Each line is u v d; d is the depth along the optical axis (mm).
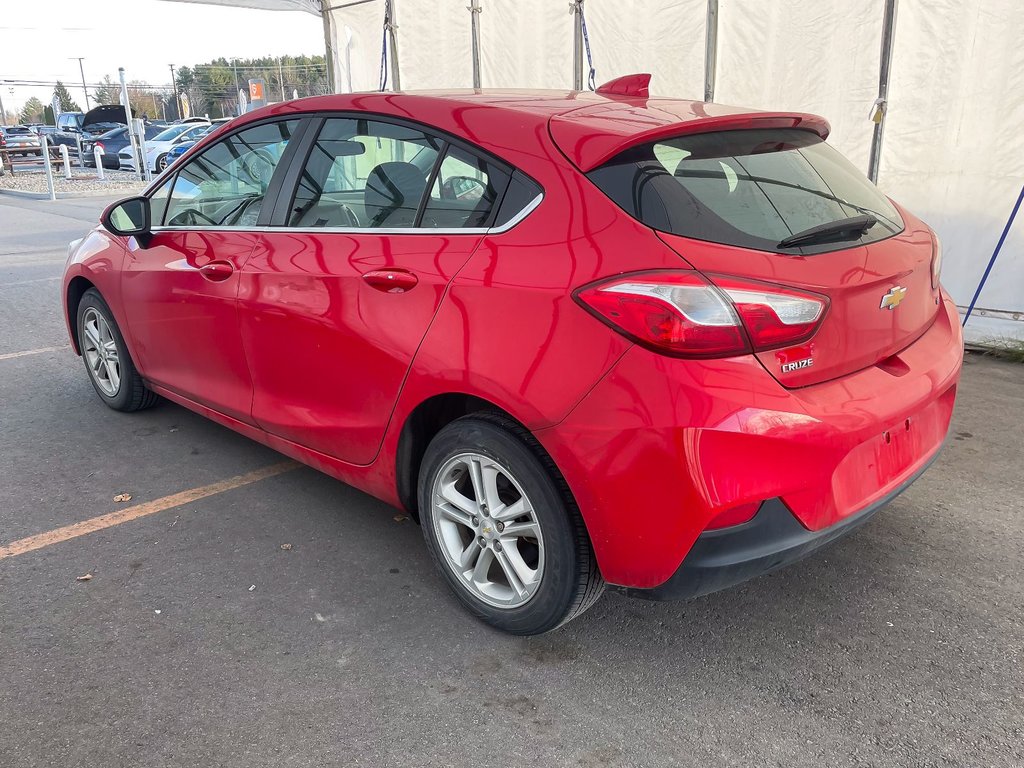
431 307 2527
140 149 25375
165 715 2270
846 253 2293
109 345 4469
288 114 3291
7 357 5828
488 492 2527
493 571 2777
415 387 2605
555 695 2354
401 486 2875
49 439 4281
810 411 2098
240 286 3281
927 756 2107
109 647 2564
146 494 3646
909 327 2523
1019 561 3025
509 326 2316
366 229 2844
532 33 7926
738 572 2137
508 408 2320
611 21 7336
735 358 2035
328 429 3047
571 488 2246
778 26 6402
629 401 2082
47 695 2346
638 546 2166
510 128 2535
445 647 2570
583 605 2436
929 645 2559
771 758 2107
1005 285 5621
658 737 2186
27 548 3176
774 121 2670
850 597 2820
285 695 2352
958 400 4711
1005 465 3834
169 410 4734
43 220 14562
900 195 6043
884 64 5879
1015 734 2180
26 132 37844
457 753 2133
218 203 3547
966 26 5488
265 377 3305
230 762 2104
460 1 8359
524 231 2371
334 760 2109
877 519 3344
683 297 2021
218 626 2678
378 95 3018
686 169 2318
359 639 2611
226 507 3525
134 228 4035
